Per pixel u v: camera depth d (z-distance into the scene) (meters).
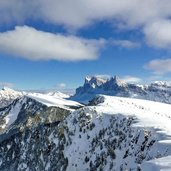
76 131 110.69
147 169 47.97
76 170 98.38
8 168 129.50
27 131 135.12
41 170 112.69
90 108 114.44
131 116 94.88
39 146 121.25
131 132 84.88
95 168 91.31
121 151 84.62
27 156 124.38
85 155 99.50
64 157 106.12
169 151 65.44
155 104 148.38
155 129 78.94
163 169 45.16
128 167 76.06
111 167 84.19
